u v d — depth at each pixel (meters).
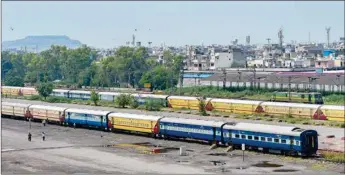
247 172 57.53
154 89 188.12
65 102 155.62
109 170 60.25
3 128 103.12
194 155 69.69
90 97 152.50
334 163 62.62
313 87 152.88
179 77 198.50
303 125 99.00
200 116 115.62
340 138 82.75
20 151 74.81
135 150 74.69
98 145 79.88
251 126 72.50
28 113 117.12
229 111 122.00
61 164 64.62
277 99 136.38
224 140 75.19
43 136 85.69
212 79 181.75
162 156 69.25
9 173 58.88
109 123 96.12
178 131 82.06
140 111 127.56
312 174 55.88
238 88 168.50
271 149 69.88
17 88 177.88
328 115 104.56
